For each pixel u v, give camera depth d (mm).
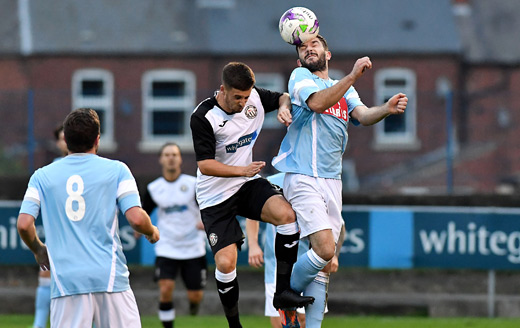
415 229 41781
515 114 56406
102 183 20188
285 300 22953
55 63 104438
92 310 19797
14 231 41594
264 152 69250
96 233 19953
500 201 44938
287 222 22812
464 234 41781
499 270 42312
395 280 44750
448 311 42375
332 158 23031
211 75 106312
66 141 20531
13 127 51625
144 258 41625
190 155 95625
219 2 110875
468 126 55719
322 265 22500
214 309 42312
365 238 41812
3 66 103625
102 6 109250
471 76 110625
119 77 105438
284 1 112000
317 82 23078
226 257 23219
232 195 23500
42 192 20250
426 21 111375
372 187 67125
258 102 23172
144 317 41688
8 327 36812
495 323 39375
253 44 107375
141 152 72938
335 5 112688
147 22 108562
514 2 117500
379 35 109750
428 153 55406
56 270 19766
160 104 100312
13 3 108250
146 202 35688
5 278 44531
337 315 42594
